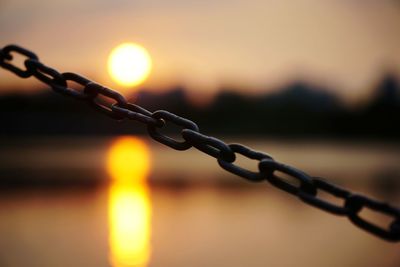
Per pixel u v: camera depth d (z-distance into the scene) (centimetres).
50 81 294
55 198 3444
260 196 3741
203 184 4647
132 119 271
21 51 304
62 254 1820
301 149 10669
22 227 2336
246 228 2430
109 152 11106
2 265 1627
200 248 1988
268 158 246
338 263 1677
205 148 257
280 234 2261
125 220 2691
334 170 5709
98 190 4006
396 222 228
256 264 1692
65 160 8144
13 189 3938
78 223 2495
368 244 1977
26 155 9512
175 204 3331
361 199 230
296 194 240
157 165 7306
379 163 7300
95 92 283
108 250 1912
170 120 264
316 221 2630
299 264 1661
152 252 1934
